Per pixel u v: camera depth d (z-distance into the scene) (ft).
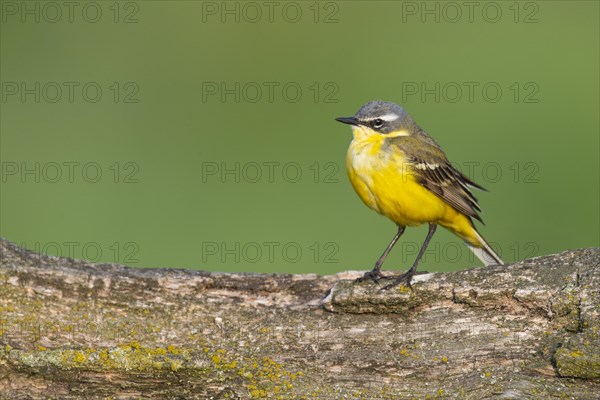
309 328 30.17
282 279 32.65
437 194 37.06
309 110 63.21
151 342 29.27
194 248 51.01
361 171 37.22
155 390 28.25
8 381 27.91
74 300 30.55
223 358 28.81
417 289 30.04
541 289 28.96
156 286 31.60
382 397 27.48
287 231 52.26
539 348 28.02
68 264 32.07
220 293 32.01
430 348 28.78
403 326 29.81
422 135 38.83
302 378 28.22
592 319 27.68
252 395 27.81
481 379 27.37
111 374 28.07
